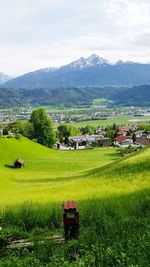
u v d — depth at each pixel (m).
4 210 20.56
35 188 54.97
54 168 109.62
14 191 50.00
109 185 39.41
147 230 13.35
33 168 109.81
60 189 43.91
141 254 11.20
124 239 13.43
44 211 19.80
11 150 129.75
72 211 14.95
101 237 14.20
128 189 29.88
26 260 13.16
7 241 15.24
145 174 44.44
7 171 99.75
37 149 146.88
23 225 18.20
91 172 73.38
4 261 13.16
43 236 16.16
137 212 18.45
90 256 11.99
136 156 58.88
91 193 30.78
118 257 11.54
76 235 14.80
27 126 178.25
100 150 172.62
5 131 155.38
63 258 12.25
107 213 18.72
